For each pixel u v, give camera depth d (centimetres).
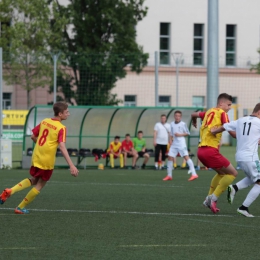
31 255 1475
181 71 9944
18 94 9150
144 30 10212
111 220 2020
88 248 1563
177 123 3809
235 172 2262
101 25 8175
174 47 10344
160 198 2712
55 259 1434
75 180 3700
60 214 2150
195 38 10506
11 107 9125
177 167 5116
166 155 4981
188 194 2902
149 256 1476
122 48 8269
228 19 10462
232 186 2188
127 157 5028
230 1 10494
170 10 10344
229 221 2028
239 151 2147
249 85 9994
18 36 8019
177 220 2038
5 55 7725
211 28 4844
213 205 2227
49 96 9281
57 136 2109
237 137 2166
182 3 10412
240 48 10481
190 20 10438
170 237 1725
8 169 4750
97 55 6619
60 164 5056
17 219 2025
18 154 6656
